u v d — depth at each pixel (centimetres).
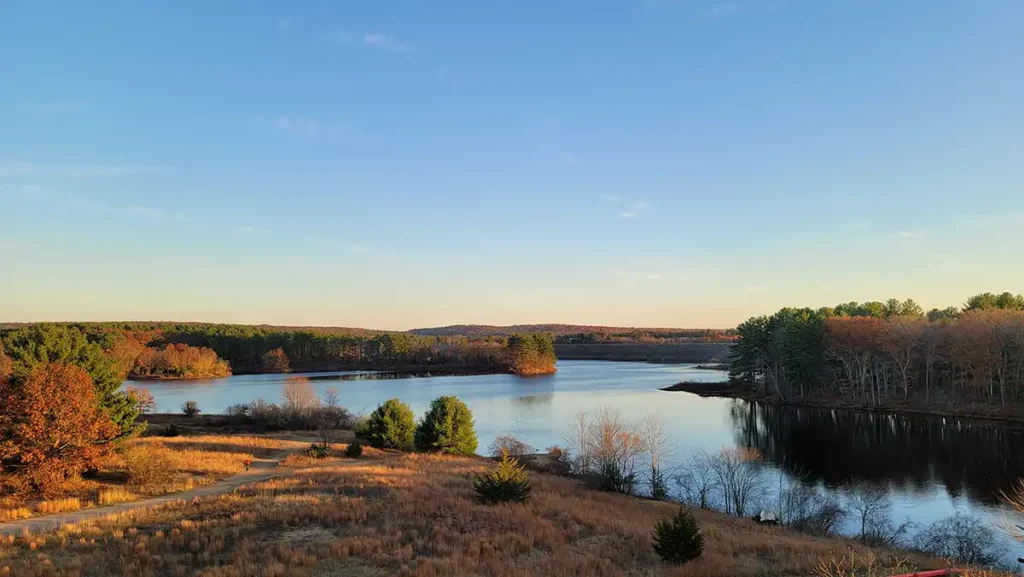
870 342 8544
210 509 2484
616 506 3186
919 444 5772
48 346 3462
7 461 2842
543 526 2459
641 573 1966
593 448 4531
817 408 8738
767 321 10919
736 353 11612
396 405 5219
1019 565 2614
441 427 4922
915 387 8881
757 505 3825
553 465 4775
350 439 5531
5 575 1677
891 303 12038
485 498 2844
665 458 5144
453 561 1948
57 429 2856
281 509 2477
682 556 2098
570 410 8481
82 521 2283
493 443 5766
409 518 2459
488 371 17988
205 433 5747
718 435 6481
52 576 1692
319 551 1995
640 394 10681
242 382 14150
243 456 4184
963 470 4675
